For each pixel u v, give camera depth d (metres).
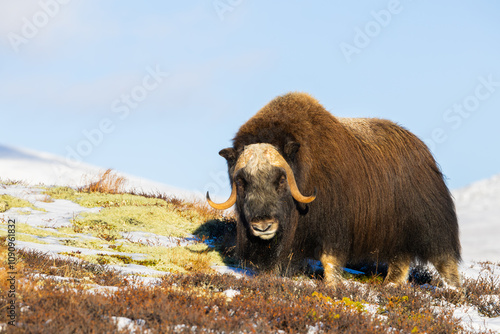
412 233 30.61
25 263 23.62
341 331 18.42
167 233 38.66
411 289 26.36
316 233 27.95
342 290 25.16
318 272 31.22
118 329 15.91
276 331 17.33
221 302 19.58
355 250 29.03
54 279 21.55
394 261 30.77
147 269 28.91
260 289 23.70
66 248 30.69
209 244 37.09
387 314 22.41
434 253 30.73
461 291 27.45
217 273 26.70
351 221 28.23
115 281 23.16
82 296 18.09
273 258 27.86
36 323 15.35
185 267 30.95
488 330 21.41
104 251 31.91
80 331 15.13
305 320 18.72
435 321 20.91
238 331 16.78
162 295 18.94
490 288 29.67
